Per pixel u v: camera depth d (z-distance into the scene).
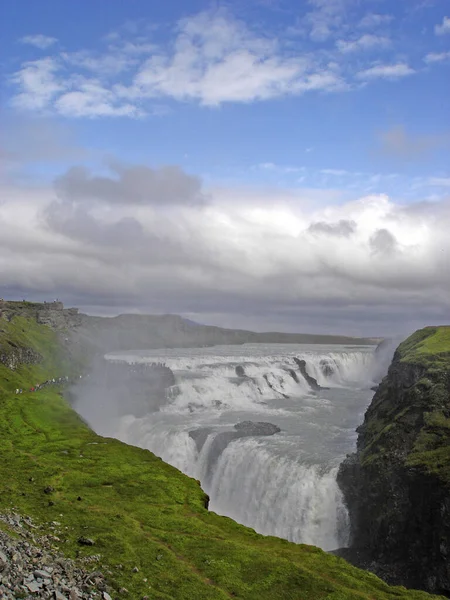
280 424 119.38
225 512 91.44
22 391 127.94
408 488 69.50
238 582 43.72
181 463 105.00
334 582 45.97
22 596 29.84
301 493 83.00
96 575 39.31
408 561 66.06
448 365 89.75
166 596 38.97
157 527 55.38
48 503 58.31
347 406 143.88
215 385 150.38
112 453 84.44
